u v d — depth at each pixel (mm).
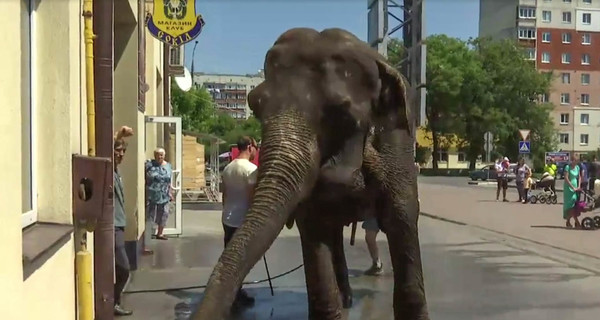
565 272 11031
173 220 16328
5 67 3682
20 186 3951
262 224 4355
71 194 5520
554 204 27781
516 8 103750
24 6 5219
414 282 5969
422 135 78000
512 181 45312
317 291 5801
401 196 5734
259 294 8750
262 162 4750
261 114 5078
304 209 5641
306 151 4840
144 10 12258
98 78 6410
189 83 20875
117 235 7340
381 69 5598
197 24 12648
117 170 7402
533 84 73562
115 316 7410
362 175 5539
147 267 10555
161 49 17766
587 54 104688
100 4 6391
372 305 8203
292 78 5148
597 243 14938
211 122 59938
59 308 5117
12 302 3803
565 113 104125
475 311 8172
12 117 3801
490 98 72375
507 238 15734
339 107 5133
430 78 73438
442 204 27328
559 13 104188
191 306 7906
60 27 5434
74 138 5609
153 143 15023
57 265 5055
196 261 11148
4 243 3656
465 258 12445
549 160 56219
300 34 5363
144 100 12094
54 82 5438
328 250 5863
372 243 10211
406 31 12594
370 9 13602
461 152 81750
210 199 25766
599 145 104438
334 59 5262
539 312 8172
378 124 5664
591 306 8523
